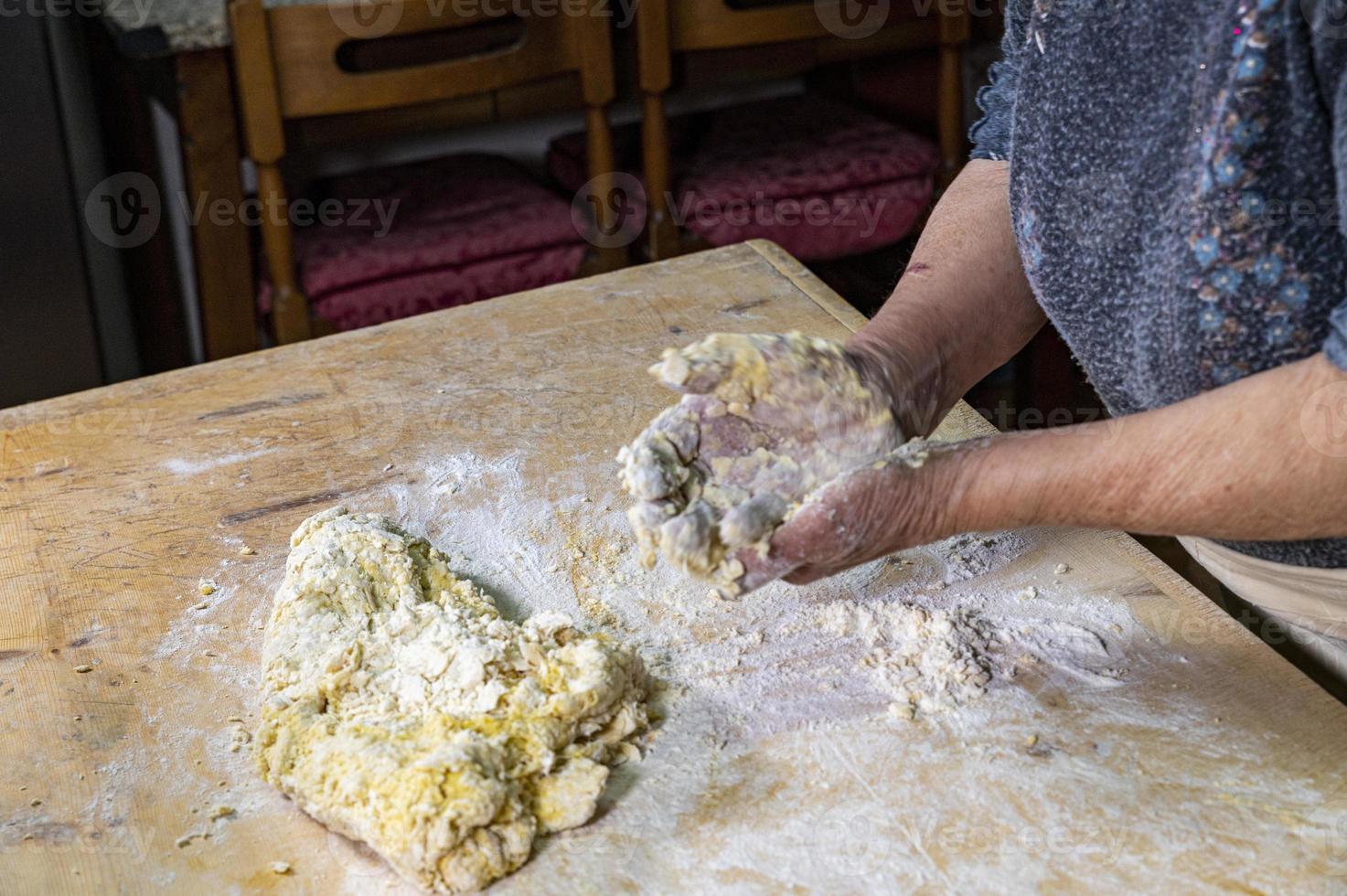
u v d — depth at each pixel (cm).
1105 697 84
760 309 136
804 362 82
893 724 83
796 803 78
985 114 105
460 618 90
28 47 190
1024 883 72
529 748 79
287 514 108
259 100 181
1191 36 74
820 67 273
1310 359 68
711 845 75
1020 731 82
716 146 229
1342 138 65
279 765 80
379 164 258
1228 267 75
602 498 108
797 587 97
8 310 208
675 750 83
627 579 99
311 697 85
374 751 78
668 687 88
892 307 96
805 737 83
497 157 236
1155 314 81
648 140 207
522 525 105
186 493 111
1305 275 73
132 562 103
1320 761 78
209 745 85
